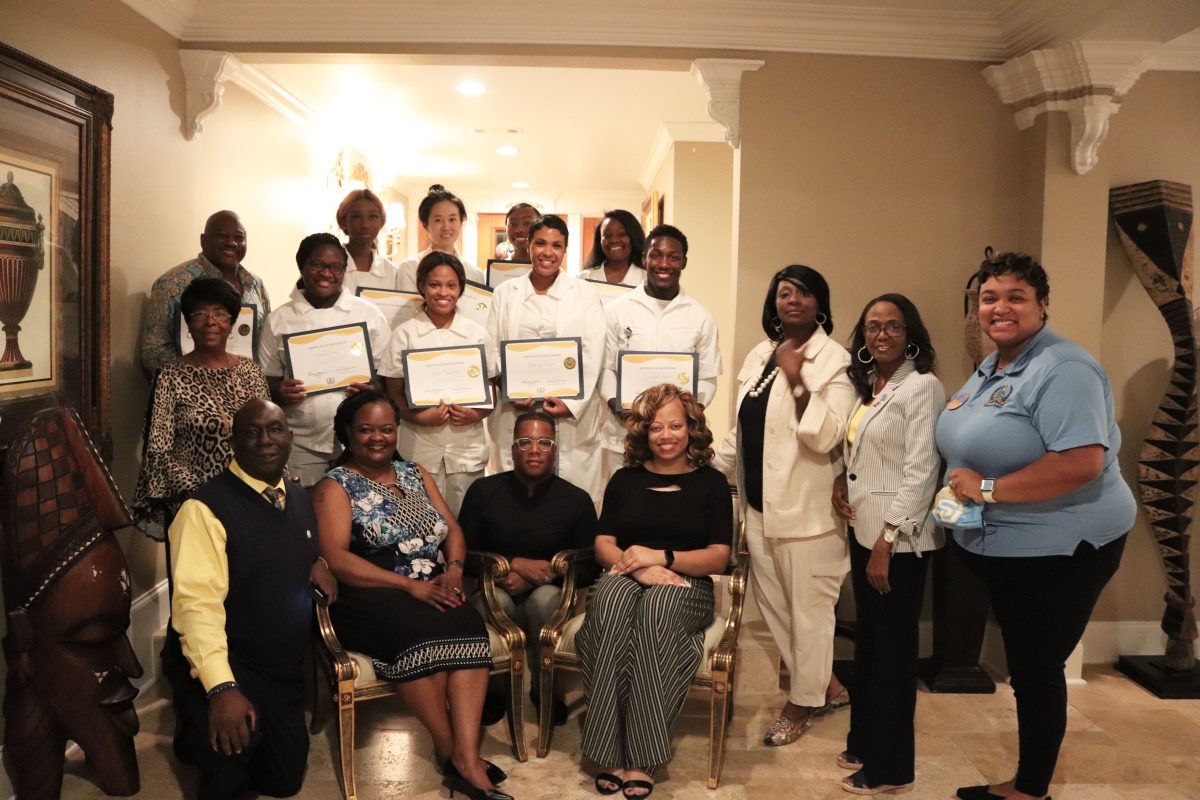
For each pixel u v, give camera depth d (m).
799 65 3.86
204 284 2.96
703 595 2.86
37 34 2.82
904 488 2.55
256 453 2.45
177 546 2.40
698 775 2.83
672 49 3.85
